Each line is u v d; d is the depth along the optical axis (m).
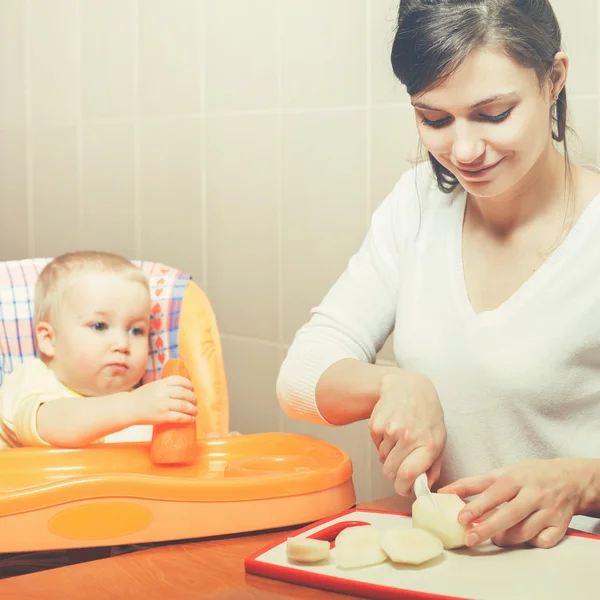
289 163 1.56
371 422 0.85
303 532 0.77
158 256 1.82
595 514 0.81
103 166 1.91
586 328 0.88
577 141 1.20
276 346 1.62
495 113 0.77
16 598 0.65
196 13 1.68
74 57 1.94
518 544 0.74
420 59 0.76
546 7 0.82
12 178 2.12
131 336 1.27
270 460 0.96
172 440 0.95
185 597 0.65
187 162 1.74
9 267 1.32
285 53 1.54
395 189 1.11
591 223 0.89
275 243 1.60
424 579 0.66
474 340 0.92
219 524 0.80
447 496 0.76
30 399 1.13
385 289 1.07
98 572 0.71
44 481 0.93
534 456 0.93
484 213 0.95
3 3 2.08
